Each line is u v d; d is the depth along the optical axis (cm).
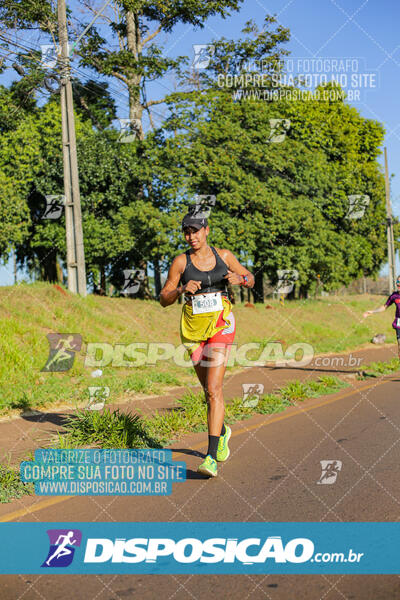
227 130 2486
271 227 2528
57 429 638
